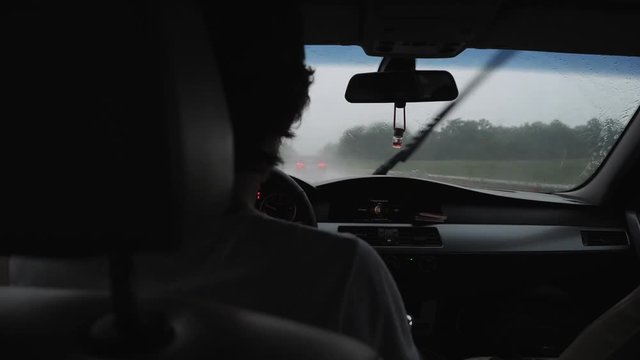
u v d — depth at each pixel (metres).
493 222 3.17
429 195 3.19
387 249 3.05
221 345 0.54
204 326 0.57
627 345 0.94
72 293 0.63
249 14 0.66
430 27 2.17
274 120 0.75
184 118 0.48
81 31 0.47
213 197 0.54
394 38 2.31
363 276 0.70
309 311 0.65
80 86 0.47
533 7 2.33
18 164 0.48
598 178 3.22
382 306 0.72
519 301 3.15
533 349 3.09
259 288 0.66
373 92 2.81
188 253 0.67
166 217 0.48
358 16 2.37
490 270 3.11
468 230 3.12
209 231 0.67
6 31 0.47
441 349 3.24
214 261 0.68
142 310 0.58
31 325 0.56
